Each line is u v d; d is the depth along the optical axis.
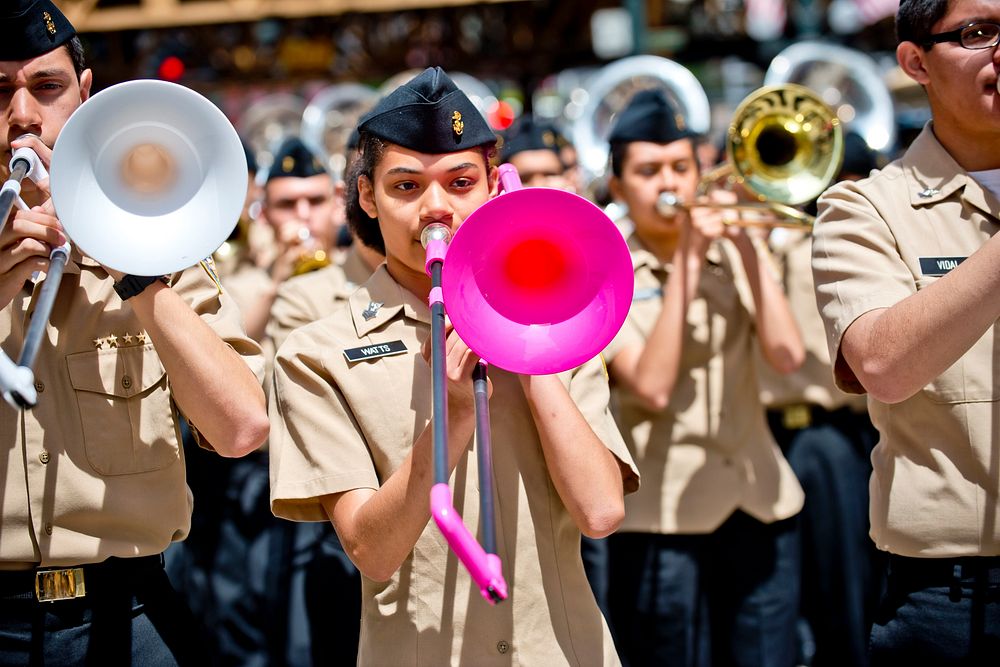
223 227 5.80
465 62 23.50
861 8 24.17
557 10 23.38
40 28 6.19
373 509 5.87
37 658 6.11
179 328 6.00
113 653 6.23
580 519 6.05
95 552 6.18
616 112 16.97
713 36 24.70
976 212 6.70
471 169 6.25
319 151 13.94
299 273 12.85
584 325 5.61
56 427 6.21
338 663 10.49
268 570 11.53
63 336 6.29
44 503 6.14
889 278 6.57
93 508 6.19
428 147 6.16
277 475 6.29
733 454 10.30
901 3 6.82
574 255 5.66
